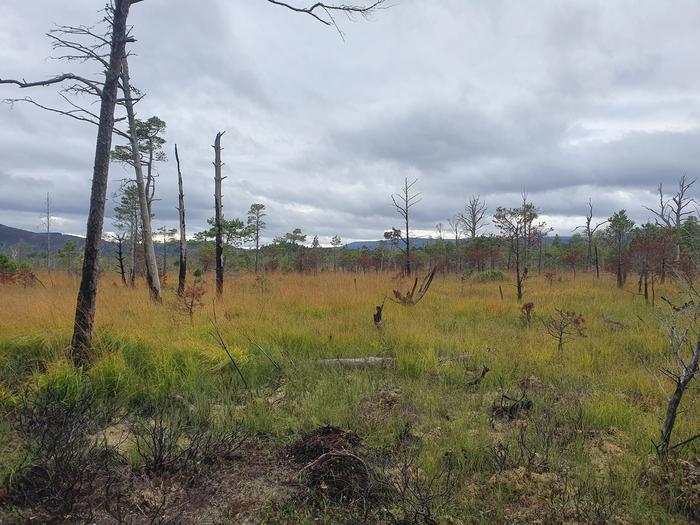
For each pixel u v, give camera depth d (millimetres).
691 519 3137
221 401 5320
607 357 7211
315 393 5402
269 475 3689
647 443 4098
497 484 3484
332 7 6027
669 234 15344
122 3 5758
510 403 5168
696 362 3900
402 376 6324
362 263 30984
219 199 13625
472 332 8883
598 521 2984
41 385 4906
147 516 3055
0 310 8438
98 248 5855
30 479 3363
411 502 3047
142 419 4762
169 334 7363
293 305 11391
